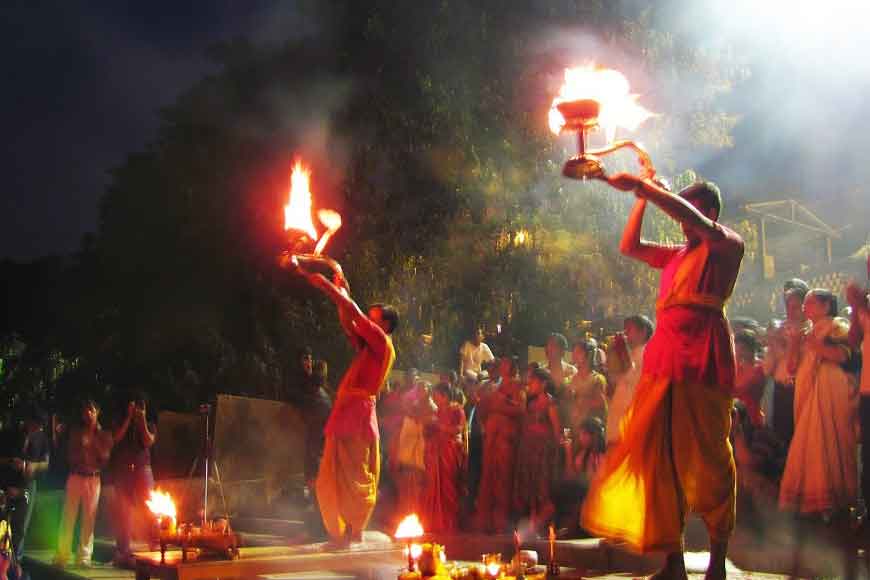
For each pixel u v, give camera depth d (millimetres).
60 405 21172
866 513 6418
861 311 6469
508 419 9523
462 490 9977
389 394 11695
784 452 7387
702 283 5031
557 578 5676
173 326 21188
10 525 11398
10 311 24891
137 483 10883
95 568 10781
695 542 7809
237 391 19047
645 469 4949
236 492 12984
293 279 19844
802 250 22641
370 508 7977
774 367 7598
